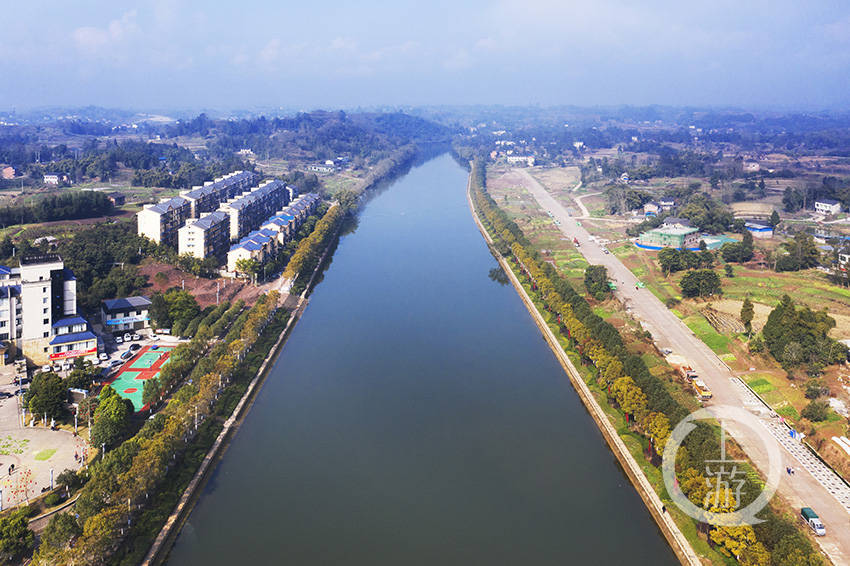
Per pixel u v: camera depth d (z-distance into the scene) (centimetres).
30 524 15175
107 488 15462
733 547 14188
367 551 15688
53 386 19750
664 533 16338
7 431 19362
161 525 16025
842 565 14212
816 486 17212
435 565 15212
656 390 19938
